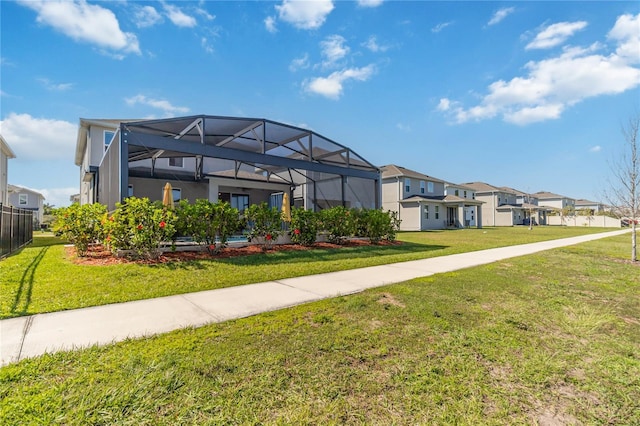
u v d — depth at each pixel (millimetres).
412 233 23312
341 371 2705
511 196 49281
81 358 2771
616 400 2422
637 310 4613
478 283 6004
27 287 5152
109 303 4457
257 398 2291
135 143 8664
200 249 8930
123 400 2193
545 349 3258
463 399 2373
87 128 18453
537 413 2252
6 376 2436
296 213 11102
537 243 14953
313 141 13445
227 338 3305
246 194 19469
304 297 4918
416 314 4164
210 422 2016
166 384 2404
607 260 9578
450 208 33094
